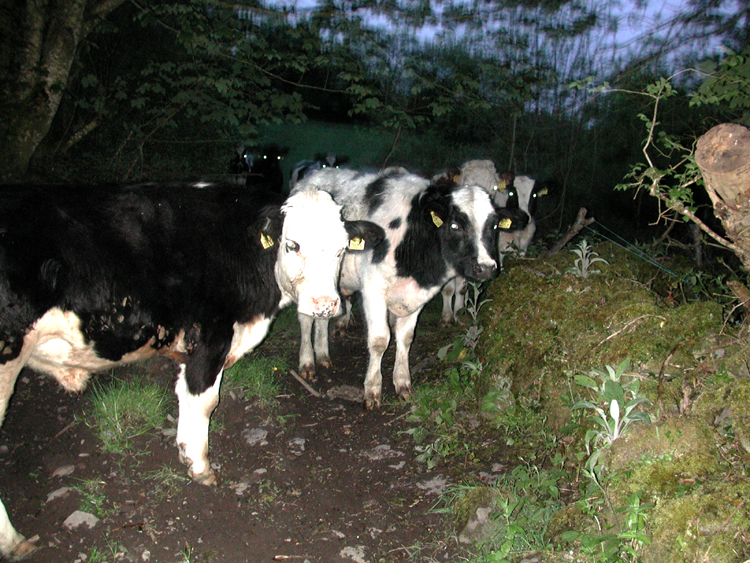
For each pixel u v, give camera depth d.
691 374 3.10
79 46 7.10
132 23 10.59
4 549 2.86
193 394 3.56
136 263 3.21
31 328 2.86
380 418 4.66
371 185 5.11
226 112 7.21
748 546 2.25
